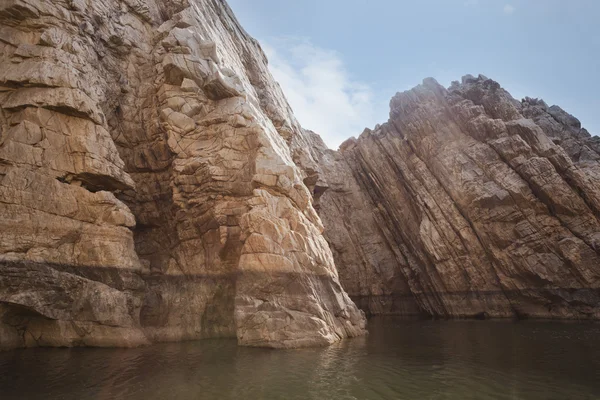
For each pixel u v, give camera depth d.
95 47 25.33
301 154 36.03
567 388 11.53
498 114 38.31
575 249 30.11
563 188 31.80
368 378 13.07
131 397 11.06
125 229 21.19
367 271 43.47
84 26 24.47
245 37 40.72
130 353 17.50
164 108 25.88
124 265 20.61
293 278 20.88
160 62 27.27
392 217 43.16
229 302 23.59
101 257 20.16
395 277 42.69
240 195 23.66
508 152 34.69
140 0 29.62
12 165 19.20
